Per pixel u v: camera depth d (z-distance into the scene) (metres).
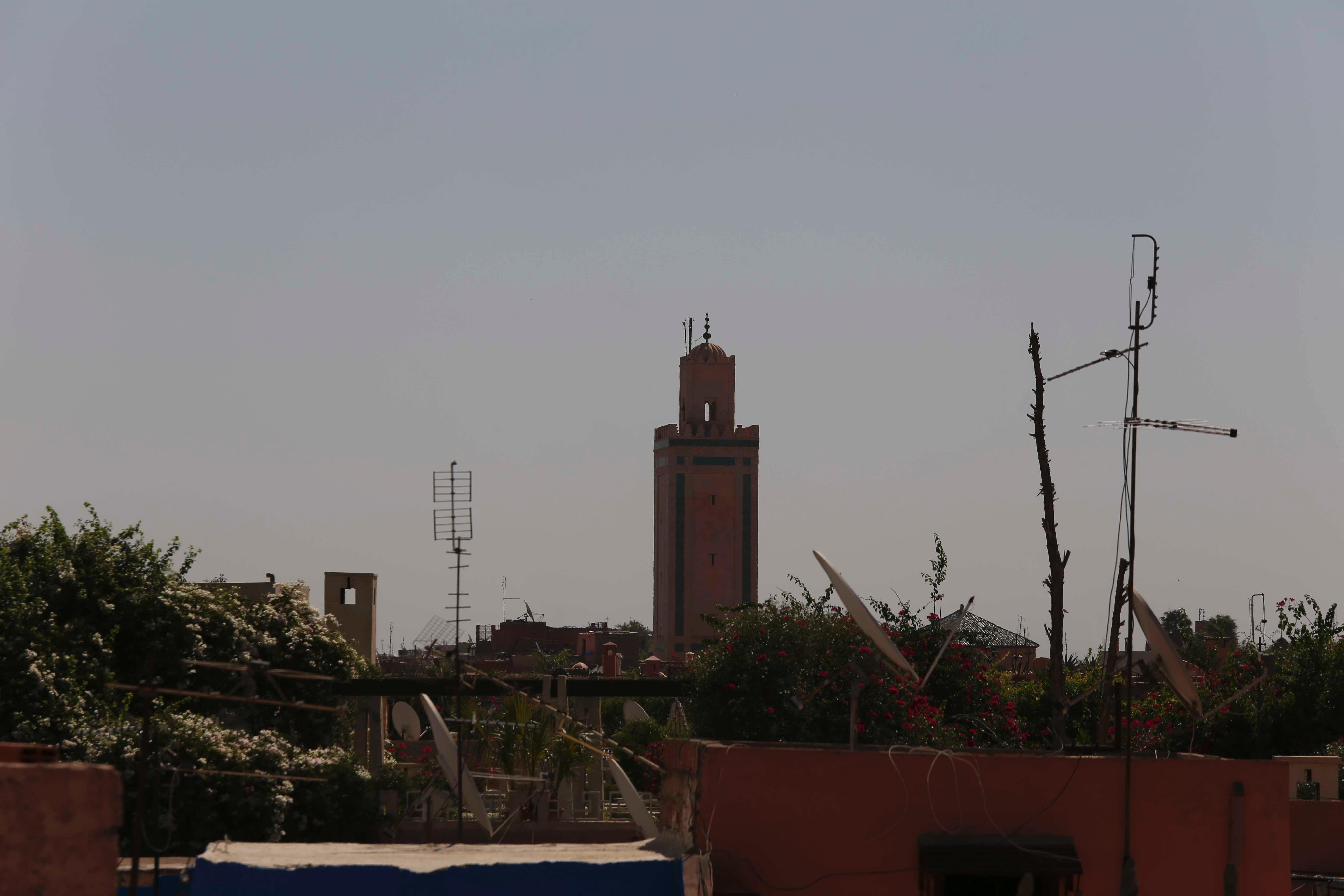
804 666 38.12
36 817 9.16
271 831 36.03
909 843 17.27
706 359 133.62
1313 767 40.34
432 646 27.27
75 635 38.25
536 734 38.00
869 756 17.42
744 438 131.25
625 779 24.42
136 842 15.01
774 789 17.25
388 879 15.41
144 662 40.44
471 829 38.28
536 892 15.52
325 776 38.78
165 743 34.91
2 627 36.38
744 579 129.50
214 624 42.09
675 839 17.98
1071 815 17.53
